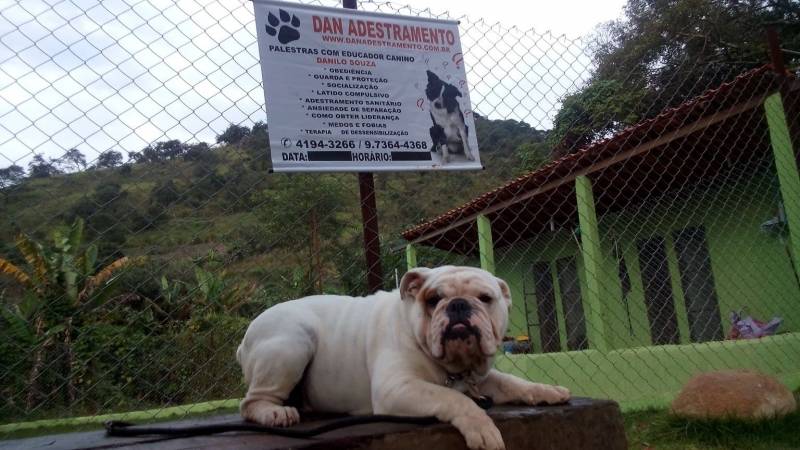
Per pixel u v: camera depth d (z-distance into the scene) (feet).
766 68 18.01
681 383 18.03
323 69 11.23
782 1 42.45
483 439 5.64
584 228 21.56
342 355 7.23
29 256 21.38
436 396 6.07
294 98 10.86
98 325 15.69
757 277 23.02
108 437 6.99
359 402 7.16
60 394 12.94
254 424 6.47
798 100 19.08
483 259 23.93
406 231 28.48
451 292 6.56
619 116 26.99
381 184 15.93
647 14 42.68
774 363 18.67
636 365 18.67
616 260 28.91
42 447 6.34
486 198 23.16
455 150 12.04
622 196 27.35
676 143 21.17
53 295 19.61
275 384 6.99
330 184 18.30
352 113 11.31
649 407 16.87
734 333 21.61
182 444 5.90
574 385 18.45
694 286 25.99
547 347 33.35
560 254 32.53
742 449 12.05
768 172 22.99
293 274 17.30
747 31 41.57
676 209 26.94
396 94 11.76
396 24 12.08
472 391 7.00
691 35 40.32
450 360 6.37
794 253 18.20
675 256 26.78
